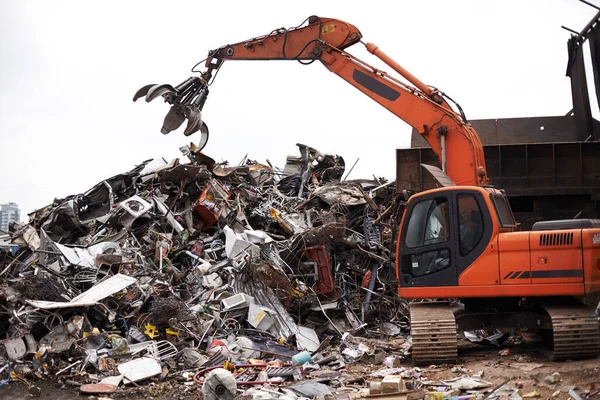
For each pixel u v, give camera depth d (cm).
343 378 1070
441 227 1164
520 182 1634
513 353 1194
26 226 1591
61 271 1351
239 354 1205
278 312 1411
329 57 1388
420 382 981
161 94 1345
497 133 1930
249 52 1441
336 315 1587
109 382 990
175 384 1026
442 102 1313
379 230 1825
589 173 1602
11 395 909
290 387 967
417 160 1689
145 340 1175
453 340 1111
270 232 1864
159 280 1385
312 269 1582
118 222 1661
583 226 1106
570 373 955
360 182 2198
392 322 1616
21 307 1096
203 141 1416
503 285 1112
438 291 1150
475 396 872
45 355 1016
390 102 1334
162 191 1777
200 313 1291
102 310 1198
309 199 1928
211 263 1547
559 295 1103
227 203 1806
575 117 1855
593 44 1620
